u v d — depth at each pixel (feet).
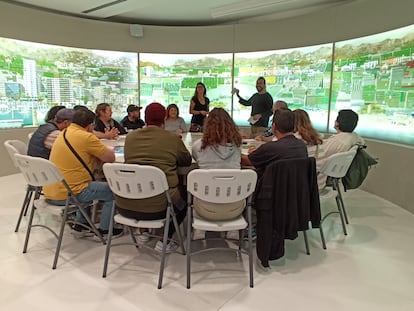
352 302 6.15
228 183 6.21
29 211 10.56
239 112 19.72
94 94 18.72
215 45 19.25
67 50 17.46
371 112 13.34
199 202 6.84
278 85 18.16
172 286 6.63
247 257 7.88
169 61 19.90
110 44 18.67
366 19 13.35
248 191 6.41
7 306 5.92
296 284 6.73
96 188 7.79
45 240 8.63
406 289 6.57
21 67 15.75
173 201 7.09
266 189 6.77
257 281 6.84
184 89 20.25
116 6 15.85
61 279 6.82
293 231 7.06
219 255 7.97
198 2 15.85
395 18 11.89
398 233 9.33
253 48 18.48
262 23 17.97
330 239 8.94
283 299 6.22
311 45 16.25
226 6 15.39
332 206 11.68
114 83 19.21
